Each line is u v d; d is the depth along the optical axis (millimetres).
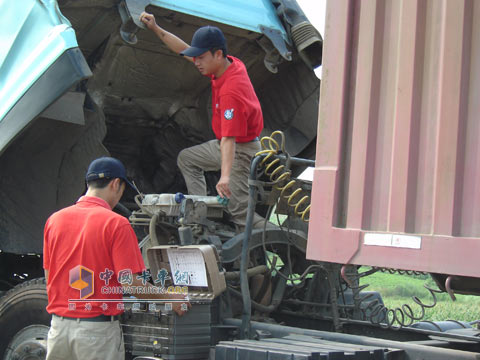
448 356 3061
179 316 3438
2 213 4543
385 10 2732
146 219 4172
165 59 5133
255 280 4555
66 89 3734
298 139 5516
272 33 5043
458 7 2479
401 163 2596
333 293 4363
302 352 2865
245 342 3250
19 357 4051
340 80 2826
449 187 2447
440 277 3152
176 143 5852
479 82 2414
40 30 3963
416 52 2600
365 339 3373
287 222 4277
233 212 4371
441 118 2496
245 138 4230
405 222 2564
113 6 4566
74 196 4734
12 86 3988
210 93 5566
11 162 4508
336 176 2783
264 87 5680
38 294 4062
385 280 9172
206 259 3561
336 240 2744
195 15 4719
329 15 2900
